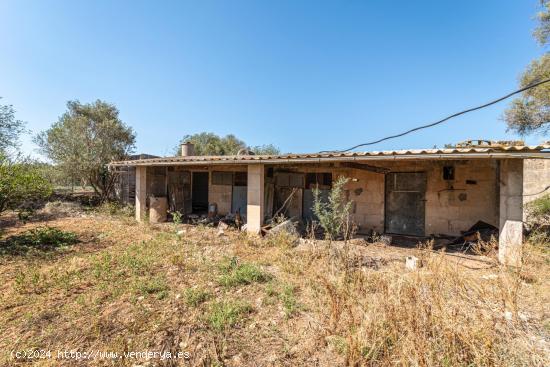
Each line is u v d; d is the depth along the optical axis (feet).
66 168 43.50
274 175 31.45
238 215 30.89
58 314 10.38
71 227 27.68
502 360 6.78
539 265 15.10
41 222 30.55
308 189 30.17
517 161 16.22
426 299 8.11
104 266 15.37
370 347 7.44
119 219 33.24
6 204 22.94
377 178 27.25
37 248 19.52
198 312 10.46
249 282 13.39
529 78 30.89
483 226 22.85
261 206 24.17
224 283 13.07
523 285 12.35
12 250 18.83
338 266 13.52
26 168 24.13
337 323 8.79
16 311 10.67
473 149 15.53
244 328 9.57
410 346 6.84
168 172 35.91
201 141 86.02
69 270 14.85
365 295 10.09
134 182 44.70
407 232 26.07
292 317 10.23
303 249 18.80
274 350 8.43
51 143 44.11
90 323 9.75
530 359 6.95
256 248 19.99
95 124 47.21
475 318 7.71
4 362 7.81
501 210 16.81
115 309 10.73
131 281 13.43
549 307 10.37
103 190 47.42
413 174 25.90
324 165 28.58
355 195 28.07
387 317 7.87
